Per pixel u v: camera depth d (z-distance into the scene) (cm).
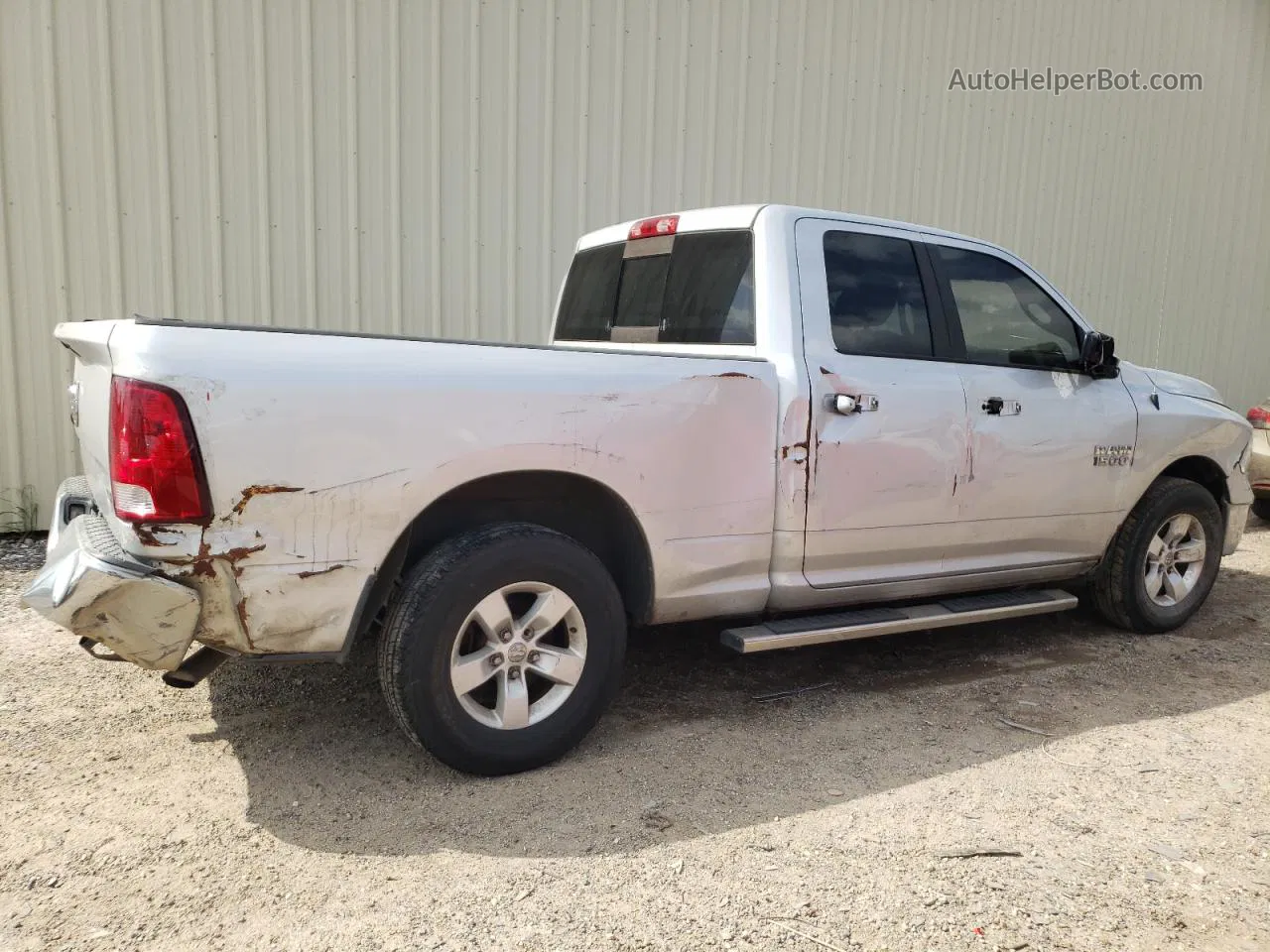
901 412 392
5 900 251
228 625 279
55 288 626
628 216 763
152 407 263
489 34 700
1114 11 977
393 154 686
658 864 273
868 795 317
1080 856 282
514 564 314
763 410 363
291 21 650
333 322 687
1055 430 442
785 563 376
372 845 281
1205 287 1102
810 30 815
